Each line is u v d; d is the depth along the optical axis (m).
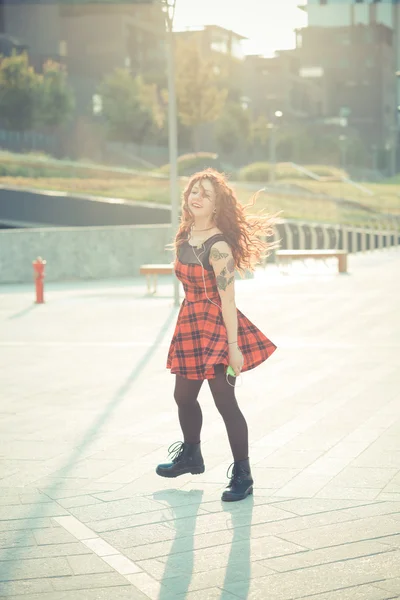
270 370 8.15
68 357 9.26
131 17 68.88
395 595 3.10
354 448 5.25
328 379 7.63
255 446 5.37
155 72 66.88
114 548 3.66
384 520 3.92
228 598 3.11
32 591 3.22
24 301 15.69
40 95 51.22
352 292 16.12
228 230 4.35
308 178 61.09
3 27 67.12
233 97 79.75
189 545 3.67
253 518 4.00
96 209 32.41
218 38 78.50
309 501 4.24
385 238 36.91
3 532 3.89
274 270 22.88
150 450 5.36
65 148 62.53
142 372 8.27
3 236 20.45
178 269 4.40
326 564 3.41
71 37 68.81
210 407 6.57
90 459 5.18
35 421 6.25
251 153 76.38
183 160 53.72
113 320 12.52
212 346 4.32
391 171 98.50
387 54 106.00
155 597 3.14
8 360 9.10
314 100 104.56
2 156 45.91
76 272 21.41
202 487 4.55
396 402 6.60
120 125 56.75
